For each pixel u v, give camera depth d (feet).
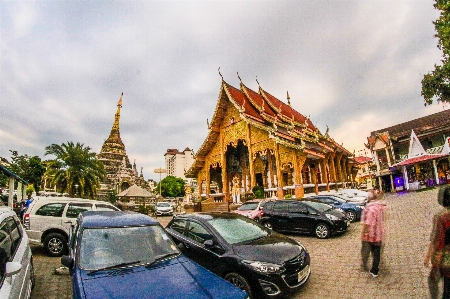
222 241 19.75
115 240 15.16
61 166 111.14
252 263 17.40
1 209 17.21
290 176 81.46
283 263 17.65
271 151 67.97
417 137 100.27
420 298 16.90
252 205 48.55
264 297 16.71
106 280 12.15
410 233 32.89
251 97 78.02
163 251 15.40
